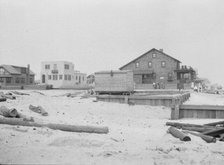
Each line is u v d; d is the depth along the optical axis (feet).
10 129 30.04
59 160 20.58
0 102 58.80
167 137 32.19
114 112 67.41
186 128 38.81
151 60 203.72
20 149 22.70
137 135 33.88
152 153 24.30
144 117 63.26
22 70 242.58
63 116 49.37
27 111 47.85
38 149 22.99
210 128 36.91
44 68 247.70
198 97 116.67
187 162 22.81
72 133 31.27
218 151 26.61
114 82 93.81
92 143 26.58
